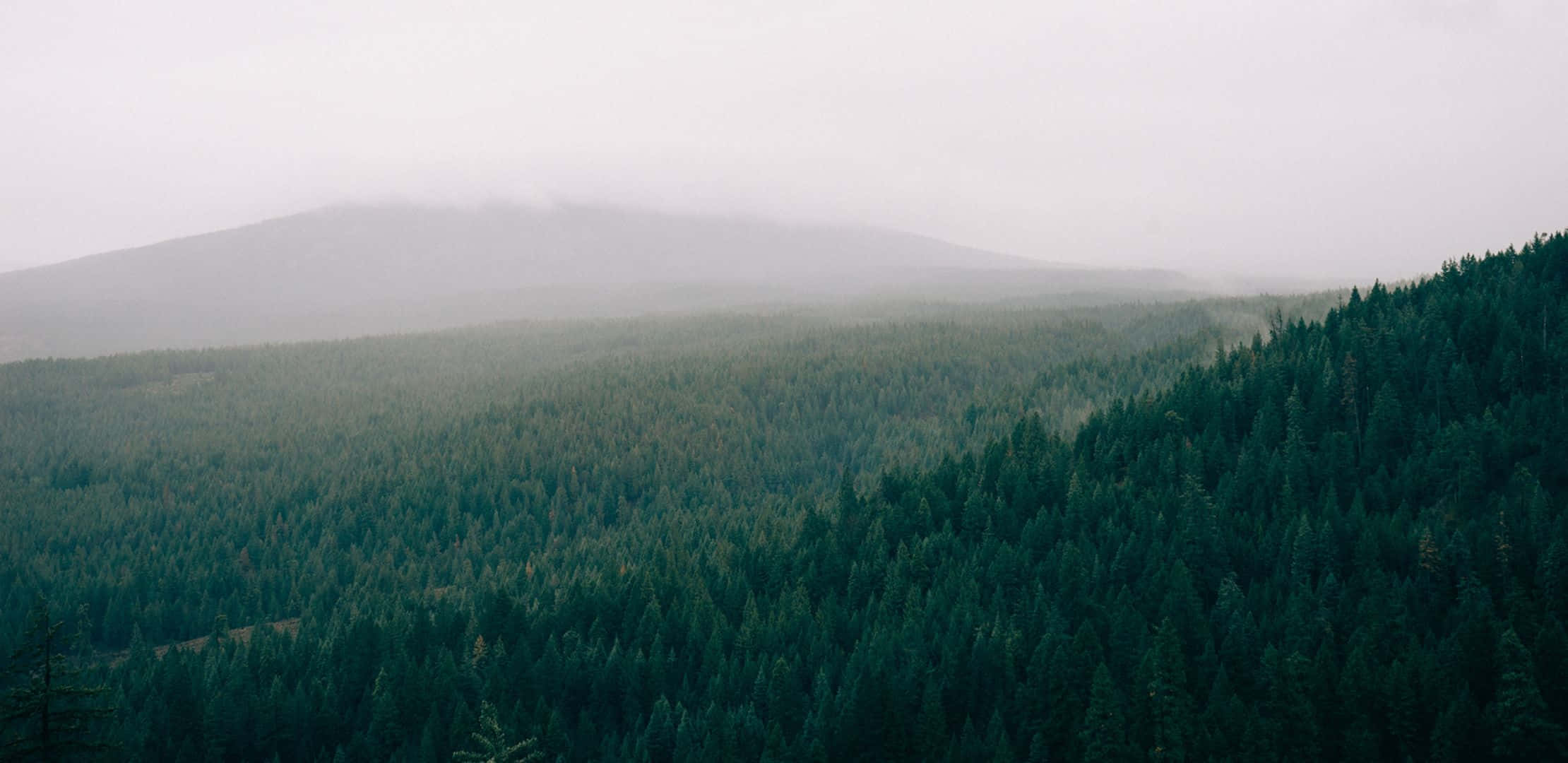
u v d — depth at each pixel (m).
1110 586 111.44
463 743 97.62
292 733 106.88
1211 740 83.00
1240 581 109.19
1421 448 118.94
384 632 121.56
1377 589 95.56
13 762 43.31
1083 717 89.62
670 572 137.25
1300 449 125.25
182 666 114.56
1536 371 126.25
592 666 114.56
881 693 93.25
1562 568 91.69
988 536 126.81
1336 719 83.50
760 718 100.88
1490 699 83.12
